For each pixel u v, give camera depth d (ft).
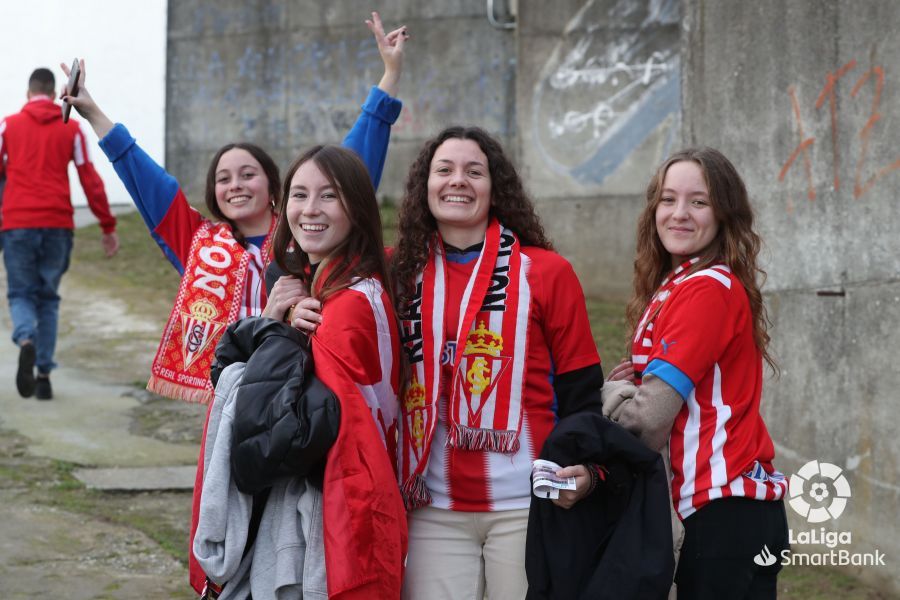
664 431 10.25
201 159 45.75
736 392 10.39
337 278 10.48
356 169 10.73
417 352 10.71
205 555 9.84
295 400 9.63
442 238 11.11
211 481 9.78
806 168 16.81
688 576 10.21
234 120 45.34
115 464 20.57
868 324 15.62
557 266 10.72
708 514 10.11
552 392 10.71
